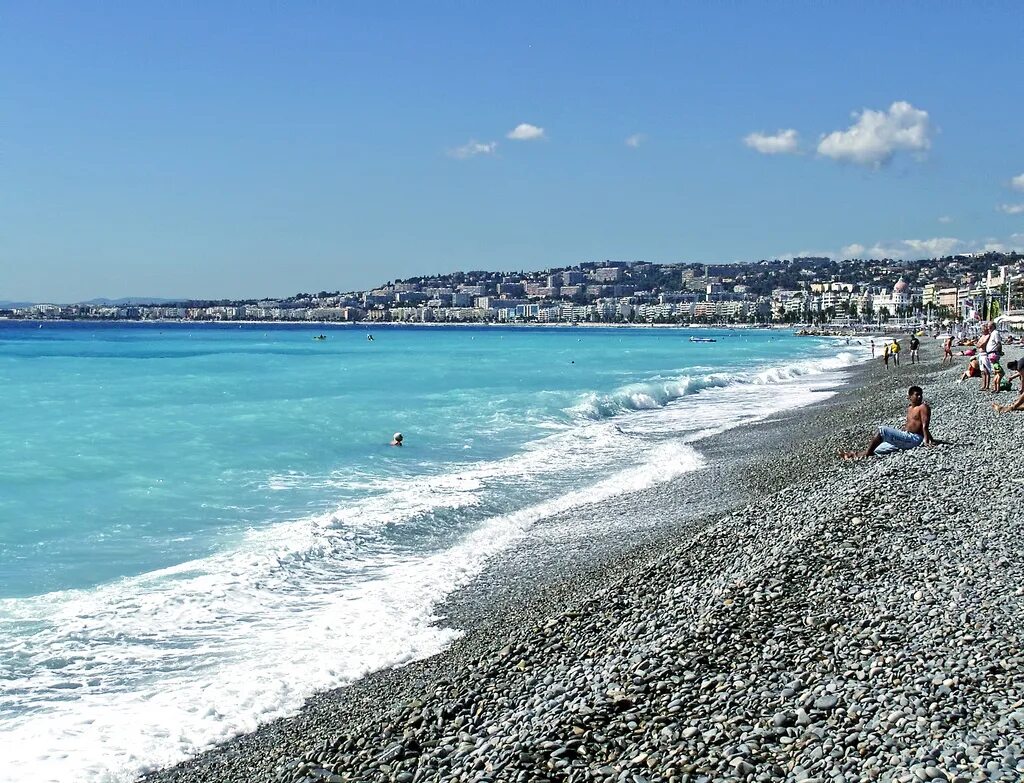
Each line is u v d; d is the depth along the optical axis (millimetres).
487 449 28156
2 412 35406
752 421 34812
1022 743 6535
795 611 9883
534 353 106062
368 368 70312
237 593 13492
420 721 8547
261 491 20922
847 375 64812
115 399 41438
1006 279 185375
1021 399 25781
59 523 17531
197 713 9664
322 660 11055
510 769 7211
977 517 13031
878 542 12086
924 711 7168
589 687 8594
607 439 30141
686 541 14852
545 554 15508
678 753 7109
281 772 8008
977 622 8945
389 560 15484
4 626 11930
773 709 7625
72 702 9906
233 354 92875
